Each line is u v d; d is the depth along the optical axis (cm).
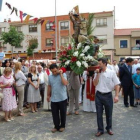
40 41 3180
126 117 632
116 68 1274
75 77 663
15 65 669
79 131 512
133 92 777
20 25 3244
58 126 514
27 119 625
